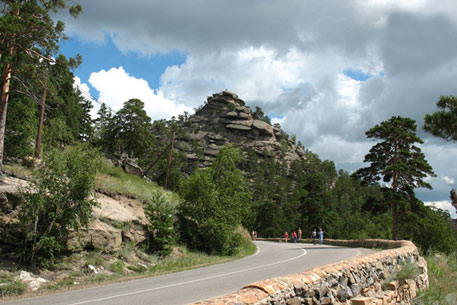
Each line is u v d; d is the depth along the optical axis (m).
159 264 15.43
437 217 32.16
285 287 5.26
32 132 23.08
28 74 19.20
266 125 190.50
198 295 8.58
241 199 23.08
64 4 20.31
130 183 24.17
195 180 21.73
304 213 61.34
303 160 180.12
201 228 20.97
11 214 12.23
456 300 10.83
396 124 37.78
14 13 18.84
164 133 173.50
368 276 8.57
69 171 13.18
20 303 8.04
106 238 14.74
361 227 93.00
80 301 8.05
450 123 17.22
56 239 12.74
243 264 15.98
